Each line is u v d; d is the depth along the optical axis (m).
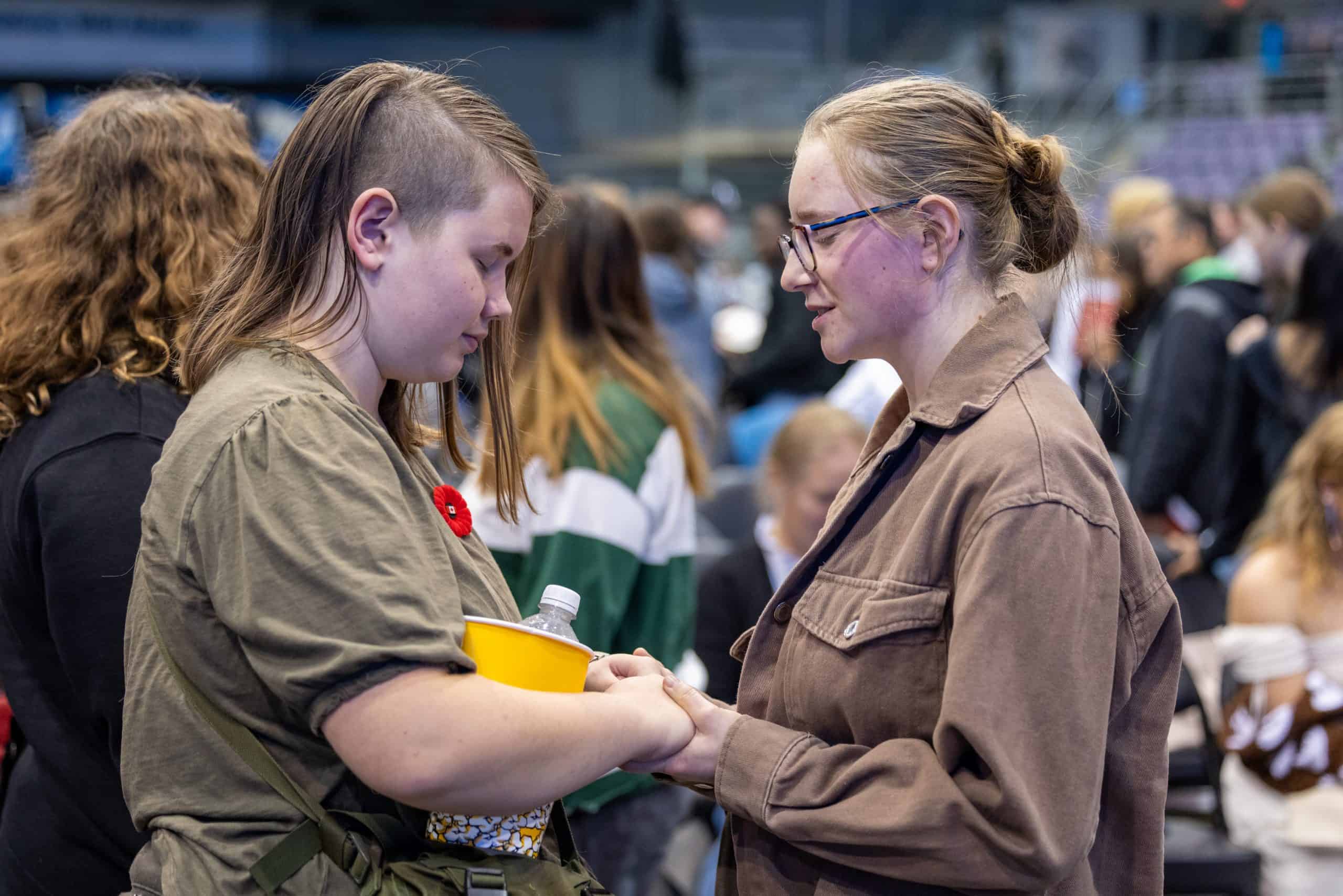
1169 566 3.41
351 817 1.08
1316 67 10.23
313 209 1.14
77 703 1.44
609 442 2.04
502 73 13.36
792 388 5.77
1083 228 1.29
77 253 1.51
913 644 1.14
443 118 1.13
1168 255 4.31
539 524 2.01
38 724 1.48
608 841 2.04
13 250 1.58
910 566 1.14
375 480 1.06
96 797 1.47
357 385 1.16
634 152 13.73
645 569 2.12
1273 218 4.32
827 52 14.15
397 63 1.22
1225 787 2.62
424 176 1.11
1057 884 1.14
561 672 1.11
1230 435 3.58
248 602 1.02
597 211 2.14
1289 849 2.46
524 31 13.29
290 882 1.05
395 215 1.11
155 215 1.52
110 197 1.52
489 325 1.28
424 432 1.37
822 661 1.19
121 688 1.38
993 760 1.02
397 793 0.99
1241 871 2.47
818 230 1.21
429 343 1.15
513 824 1.16
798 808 1.13
